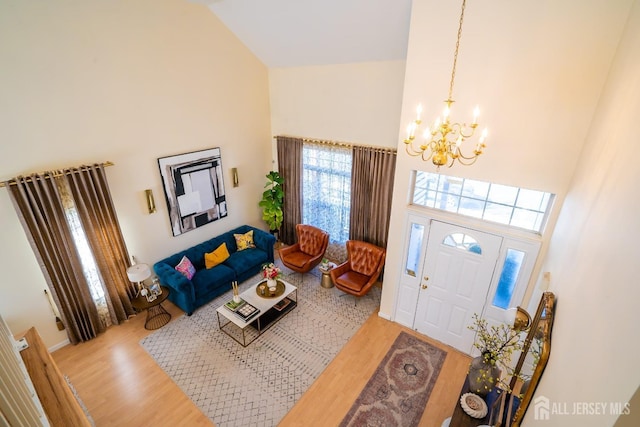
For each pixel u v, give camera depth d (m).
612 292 1.19
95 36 4.02
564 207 3.08
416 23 3.52
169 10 4.63
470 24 3.22
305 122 6.20
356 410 3.67
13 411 1.15
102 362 4.25
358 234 6.04
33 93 3.68
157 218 5.22
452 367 4.23
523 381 2.80
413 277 4.63
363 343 4.61
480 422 2.75
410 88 3.79
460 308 4.34
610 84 2.48
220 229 6.31
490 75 3.26
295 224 7.09
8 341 2.23
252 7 4.76
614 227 1.37
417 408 3.70
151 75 4.66
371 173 5.48
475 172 3.65
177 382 3.98
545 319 2.23
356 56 5.05
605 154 1.99
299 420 3.56
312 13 4.48
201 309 5.26
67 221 4.11
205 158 5.63
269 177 6.50
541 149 3.21
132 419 3.55
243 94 6.01
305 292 5.73
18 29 3.47
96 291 4.59
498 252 3.84
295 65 5.88
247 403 3.74
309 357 4.36
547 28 2.88
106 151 4.42
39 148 3.84
